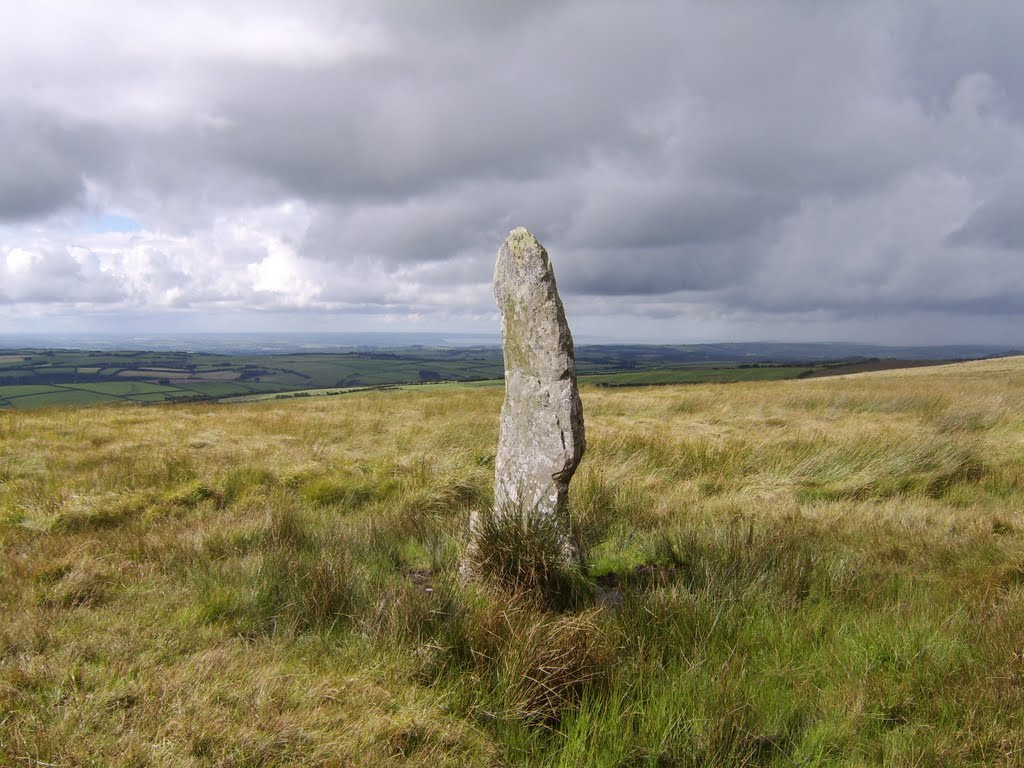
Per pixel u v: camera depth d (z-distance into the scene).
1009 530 6.45
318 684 3.49
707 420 15.86
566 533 5.39
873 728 3.29
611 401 20.22
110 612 4.46
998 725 3.11
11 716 3.07
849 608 4.65
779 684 3.70
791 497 8.33
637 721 3.31
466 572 5.20
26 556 5.65
